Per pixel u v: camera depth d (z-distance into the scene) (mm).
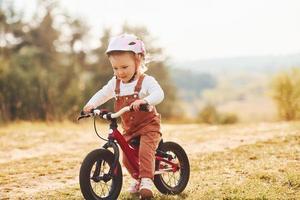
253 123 15039
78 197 5781
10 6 48219
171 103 45938
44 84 27344
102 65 46406
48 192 6211
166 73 48438
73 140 12070
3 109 17875
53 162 8688
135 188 5695
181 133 12852
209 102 30844
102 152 5031
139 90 5258
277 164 7109
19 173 7680
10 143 11469
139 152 5211
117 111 5391
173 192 5637
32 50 42875
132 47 5184
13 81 26281
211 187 5906
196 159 8055
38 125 16312
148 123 5281
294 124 12938
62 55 49781
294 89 18125
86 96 35188
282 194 5395
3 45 47062
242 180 6234
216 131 12719
